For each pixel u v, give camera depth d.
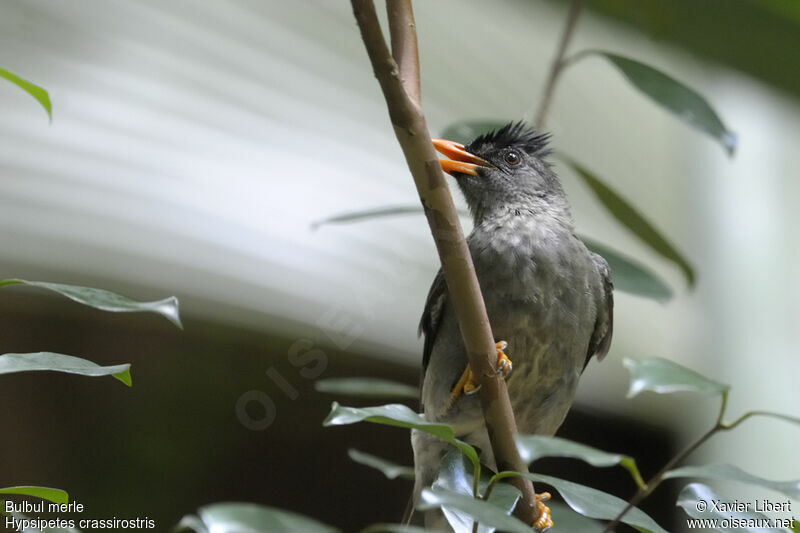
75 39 9.46
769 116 14.86
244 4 10.84
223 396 11.46
